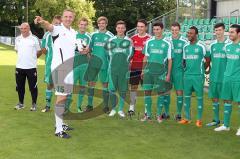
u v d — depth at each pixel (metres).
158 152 5.59
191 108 9.14
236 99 6.71
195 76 7.26
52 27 5.96
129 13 51.50
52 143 5.87
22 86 8.26
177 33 7.45
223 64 7.08
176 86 7.57
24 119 7.36
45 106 8.63
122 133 6.61
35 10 44.84
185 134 6.67
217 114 7.38
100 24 7.98
